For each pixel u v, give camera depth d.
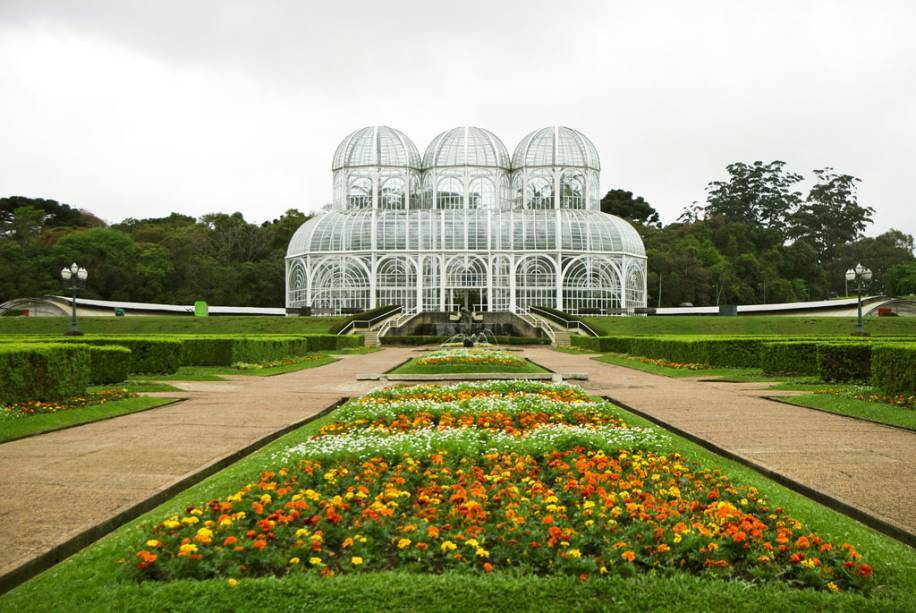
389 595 7.79
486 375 31.39
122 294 100.31
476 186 95.25
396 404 19.02
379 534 9.29
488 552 8.66
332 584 7.97
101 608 7.53
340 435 15.41
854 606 7.60
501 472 12.05
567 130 98.00
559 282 85.12
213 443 16.16
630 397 24.69
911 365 21.23
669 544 8.88
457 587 7.92
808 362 31.62
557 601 7.72
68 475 12.97
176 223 135.12
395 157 95.88
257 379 32.84
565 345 65.81
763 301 121.69
